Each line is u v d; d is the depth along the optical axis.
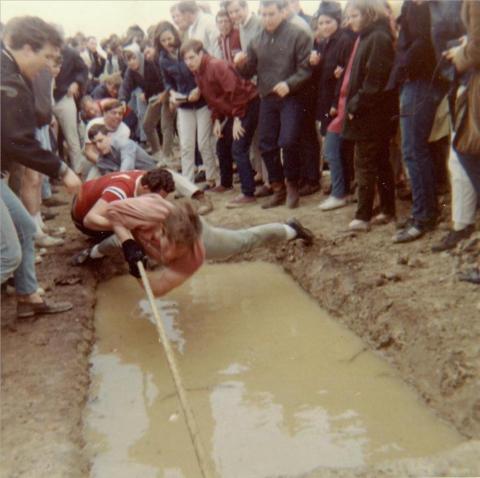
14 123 4.02
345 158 6.30
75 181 4.23
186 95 7.72
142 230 4.49
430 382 3.67
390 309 4.32
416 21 4.79
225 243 4.99
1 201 3.88
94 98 11.19
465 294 4.29
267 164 6.74
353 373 4.01
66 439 3.29
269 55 6.37
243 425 3.57
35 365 4.03
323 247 5.47
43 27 4.05
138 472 3.23
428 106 4.95
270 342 4.49
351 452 3.28
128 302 5.30
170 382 4.06
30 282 4.56
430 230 5.28
